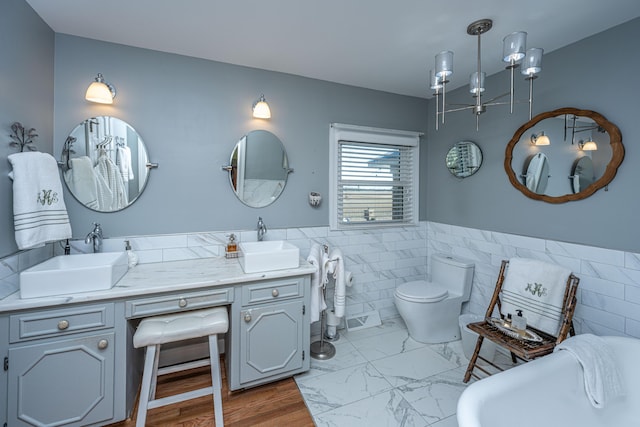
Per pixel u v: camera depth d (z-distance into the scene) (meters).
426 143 3.08
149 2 1.52
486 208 2.48
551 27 1.72
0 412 1.30
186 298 1.61
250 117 2.30
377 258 2.86
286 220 2.46
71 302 1.38
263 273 1.79
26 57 1.52
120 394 1.51
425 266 3.09
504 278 2.09
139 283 1.59
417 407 1.71
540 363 1.31
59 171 1.82
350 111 2.68
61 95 1.82
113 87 1.92
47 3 1.52
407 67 2.31
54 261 1.63
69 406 1.42
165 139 2.06
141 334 1.39
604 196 1.75
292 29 1.78
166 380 1.98
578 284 1.74
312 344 2.39
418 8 1.57
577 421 1.31
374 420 1.61
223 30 1.79
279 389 1.87
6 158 1.38
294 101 2.45
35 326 1.34
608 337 1.51
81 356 1.42
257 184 2.34
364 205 2.83
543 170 2.04
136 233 2.01
